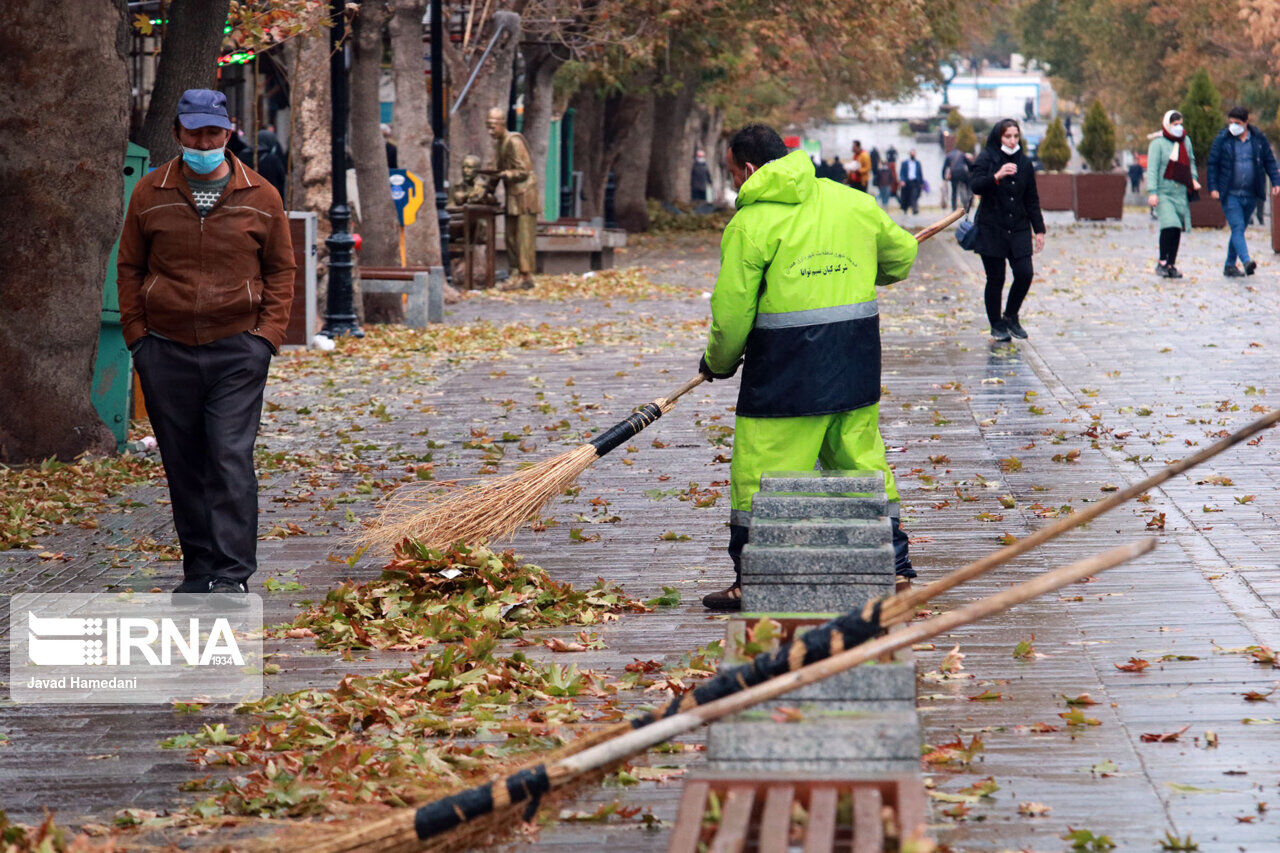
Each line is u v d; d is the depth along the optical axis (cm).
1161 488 1683
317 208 3584
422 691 1088
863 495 978
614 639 1225
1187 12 10012
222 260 1327
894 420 2177
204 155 1305
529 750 953
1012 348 2888
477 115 5312
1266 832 789
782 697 706
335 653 1223
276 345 1364
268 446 2175
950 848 779
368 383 2773
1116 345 2872
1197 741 927
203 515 1389
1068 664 1093
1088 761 901
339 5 3306
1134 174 12050
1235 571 1328
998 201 2909
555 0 5647
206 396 1352
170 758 985
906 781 622
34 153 1969
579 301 4288
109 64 1992
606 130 7656
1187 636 1147
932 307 3709
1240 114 4025
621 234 5675
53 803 907
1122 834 793
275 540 1622
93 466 1994
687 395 2525
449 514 1385
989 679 1066
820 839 568
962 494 1686
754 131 1227
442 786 850
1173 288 3900
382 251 3916
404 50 4212
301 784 896
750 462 1223
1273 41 9075
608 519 1664
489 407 2462
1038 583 652
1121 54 11381
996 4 9812
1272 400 2217
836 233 1199
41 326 2009
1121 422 2095
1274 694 1008
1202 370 2525
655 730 672
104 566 1524
